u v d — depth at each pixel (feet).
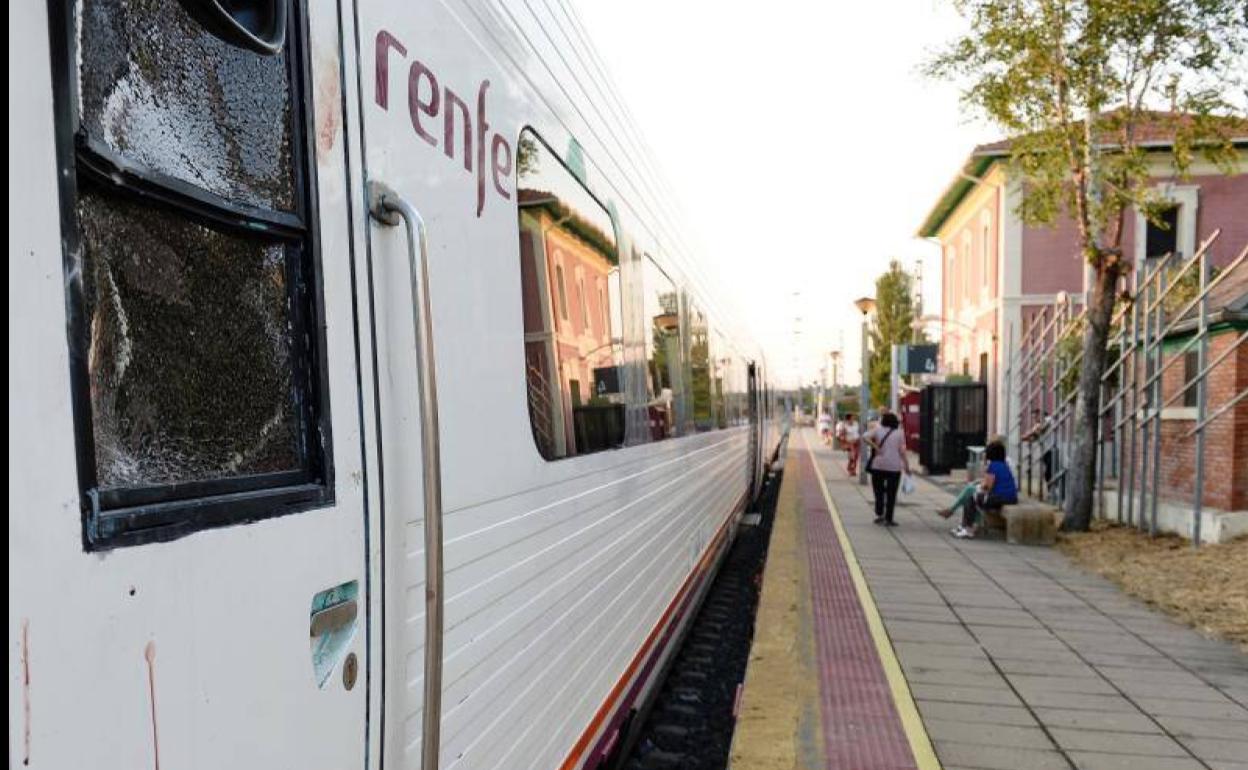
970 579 29.25
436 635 5.91
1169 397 38.22
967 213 86.74
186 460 4.51
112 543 3.89
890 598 26.37
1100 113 34.78
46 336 3.64
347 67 5.92
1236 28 31.35
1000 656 20.35
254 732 4.66
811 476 73.46
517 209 9.18
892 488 42.11
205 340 4.69
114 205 4.18
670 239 19.99
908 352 75.77
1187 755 14.89
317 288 5.42
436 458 5.90
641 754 16.96
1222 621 22.97
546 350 9.98
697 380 23.91
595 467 11.84
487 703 7.80
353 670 5.57
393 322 6.32
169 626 4.15
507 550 8.41
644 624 15.34
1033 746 15.20
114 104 4.14
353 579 5.61
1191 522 33.06
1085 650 20.89
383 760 5.94
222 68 4.86
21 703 3.43
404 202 6.15
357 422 5.74
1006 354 70.64
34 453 3.55
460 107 7.78
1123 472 38.42
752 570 35.76
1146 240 66.80
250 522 4.71
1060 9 32.50
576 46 12.05
